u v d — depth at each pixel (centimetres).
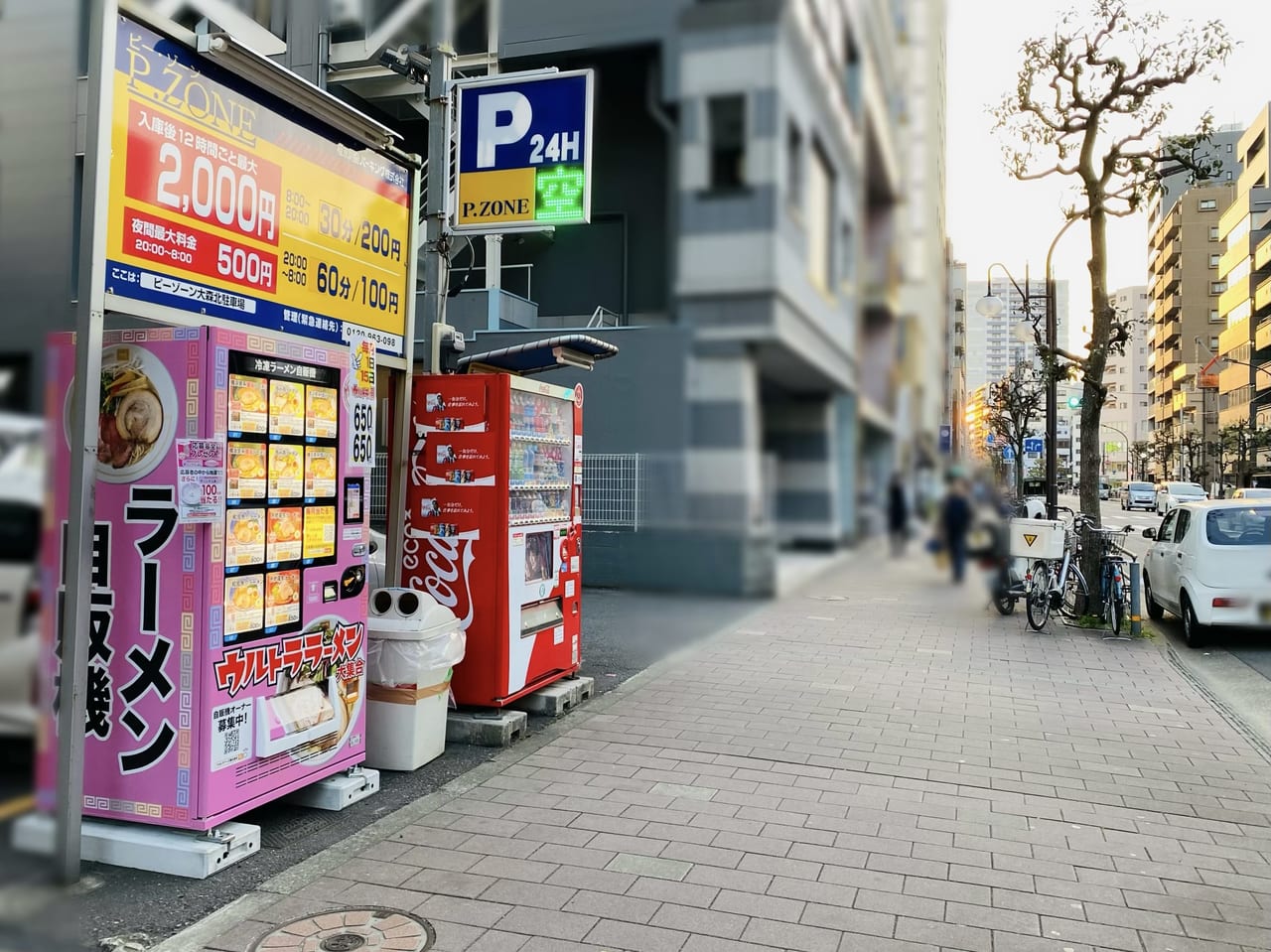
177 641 381
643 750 563
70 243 686
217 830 391
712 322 536
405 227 579
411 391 598
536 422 632
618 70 1416
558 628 665
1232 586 968
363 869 383
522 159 651
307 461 433
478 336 1418
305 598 434
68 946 312
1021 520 1057
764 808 463
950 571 1319
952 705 695
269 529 411
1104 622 1079
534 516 628
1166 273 10619
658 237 1579
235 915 340
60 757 355
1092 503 1159
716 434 604
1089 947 327
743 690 734
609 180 1574
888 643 955
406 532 600
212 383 376
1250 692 795
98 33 353
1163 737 614
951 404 1427
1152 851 417
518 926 334
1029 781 516
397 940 322
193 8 476
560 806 462
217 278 425
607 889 366
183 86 400
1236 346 7719
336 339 515
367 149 539
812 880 379
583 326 1595
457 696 591
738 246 505
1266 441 5862
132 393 384
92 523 358
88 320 348
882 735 608
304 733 429
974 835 433
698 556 1222
